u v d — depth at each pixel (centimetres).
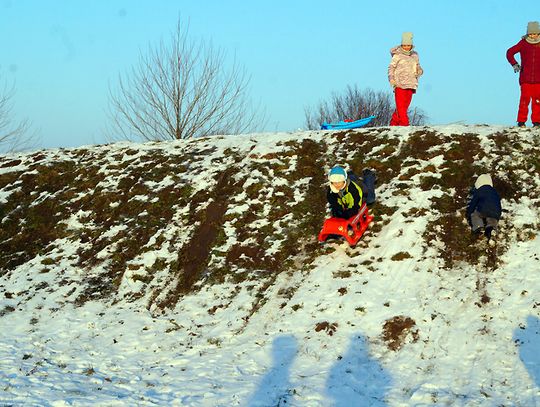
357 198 1012
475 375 736
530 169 1134
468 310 852
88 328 958
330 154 1317
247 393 742
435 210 1065
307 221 1127
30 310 1021
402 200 1106
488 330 808
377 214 1091
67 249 1189
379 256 991
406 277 937
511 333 795
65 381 798
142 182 1343
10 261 1184
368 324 854
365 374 766
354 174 1141
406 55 1427
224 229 1146
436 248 988
